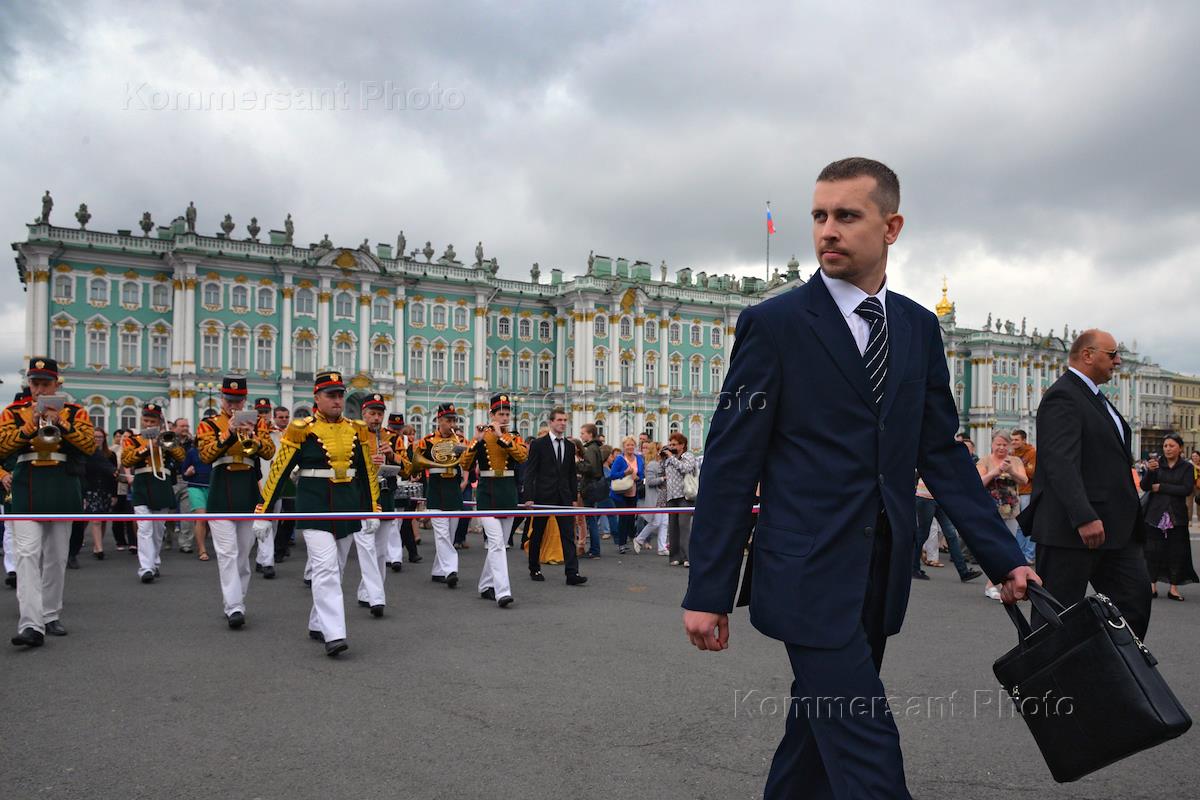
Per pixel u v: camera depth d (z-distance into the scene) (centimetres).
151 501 1345
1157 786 445
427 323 5894
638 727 540
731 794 432
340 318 5534
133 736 523
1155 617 967
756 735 524
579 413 6278
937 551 1495
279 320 5341
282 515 780
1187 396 10875
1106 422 566
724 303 6975
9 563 1139
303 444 835
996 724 549
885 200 310
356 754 491
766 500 304
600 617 938
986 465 1387
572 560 1216
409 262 5822
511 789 438
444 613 962
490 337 6300
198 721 554
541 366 6506
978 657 747
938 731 534
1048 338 8481
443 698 608
